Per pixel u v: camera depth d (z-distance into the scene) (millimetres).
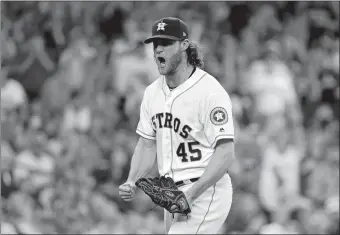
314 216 34562
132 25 43219
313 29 47844
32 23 44500
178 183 17688
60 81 40875
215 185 17797
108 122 38844
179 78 17672
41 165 34625
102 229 33375
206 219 17766
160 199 16938
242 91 42312
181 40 17219
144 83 40250
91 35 44406
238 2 45719
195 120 17438
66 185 34219
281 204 36500
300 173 38469
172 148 17750
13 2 44688
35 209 33375
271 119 40125
